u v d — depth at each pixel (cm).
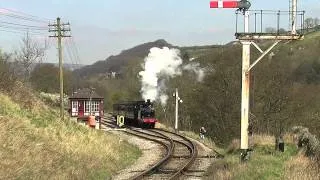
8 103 2298
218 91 5297
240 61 5225
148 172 1981
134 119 5653
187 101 6544
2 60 3020
